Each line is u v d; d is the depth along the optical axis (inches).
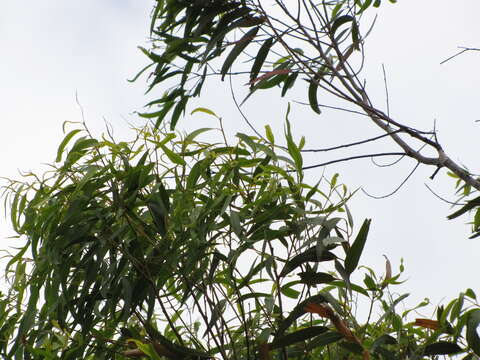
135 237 98.7
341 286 100.9
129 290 97.8
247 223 98.0
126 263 98.3
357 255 96.1
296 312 96.7
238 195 100.1
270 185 98.4
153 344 97.5
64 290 98.2
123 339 101.5
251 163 100.4
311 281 97.7
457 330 97.2
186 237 97.3
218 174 99.0
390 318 101.4
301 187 98.7
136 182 98.3
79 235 97.8
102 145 99.3
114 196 98.0
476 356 96.1
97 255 97.8
